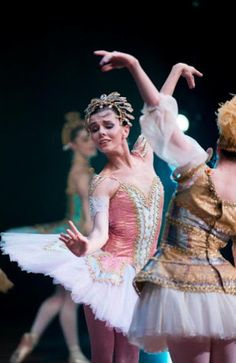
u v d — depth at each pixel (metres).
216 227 5.27
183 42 18.14
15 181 19.73
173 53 18.38
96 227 6.33
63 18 19.17
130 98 19.25
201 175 5.26
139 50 18.73
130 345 6.72
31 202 19.77
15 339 13.12
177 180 5.30
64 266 6.75
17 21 19.23
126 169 6.89
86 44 19.22
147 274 5.18
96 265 6.71
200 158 5.27
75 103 19.44
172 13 18.12
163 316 5.05
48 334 13.91
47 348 12.14
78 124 10.48
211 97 17.72
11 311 17.86
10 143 19.62
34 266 6.87
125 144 6.91
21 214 19.77
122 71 19.30
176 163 5.29
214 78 17.69
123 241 6.80
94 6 18.97
